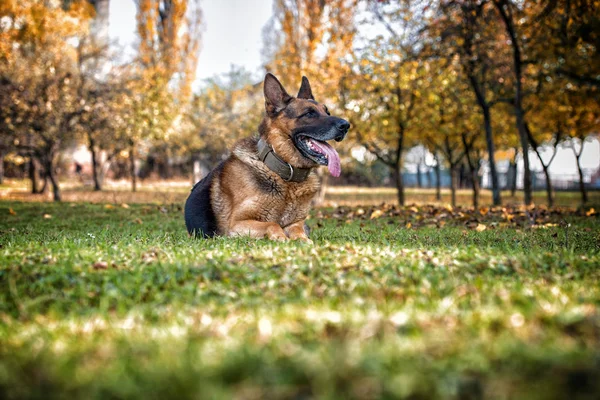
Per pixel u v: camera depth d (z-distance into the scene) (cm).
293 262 376
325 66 1944
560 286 310
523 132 1689
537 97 1922
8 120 1905
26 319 274
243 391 166
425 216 1183
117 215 1228
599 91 1739
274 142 586
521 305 263
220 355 195
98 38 2386
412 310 250
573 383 170
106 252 441
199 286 317
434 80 1683
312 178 617
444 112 1892
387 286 312
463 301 271
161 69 2805
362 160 3228
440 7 1545
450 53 1608
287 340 209
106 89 2150
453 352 192
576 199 2967
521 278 339
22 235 729
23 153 2111
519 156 3409
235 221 597
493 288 302
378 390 166
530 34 1586
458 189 5225
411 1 1597
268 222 589
